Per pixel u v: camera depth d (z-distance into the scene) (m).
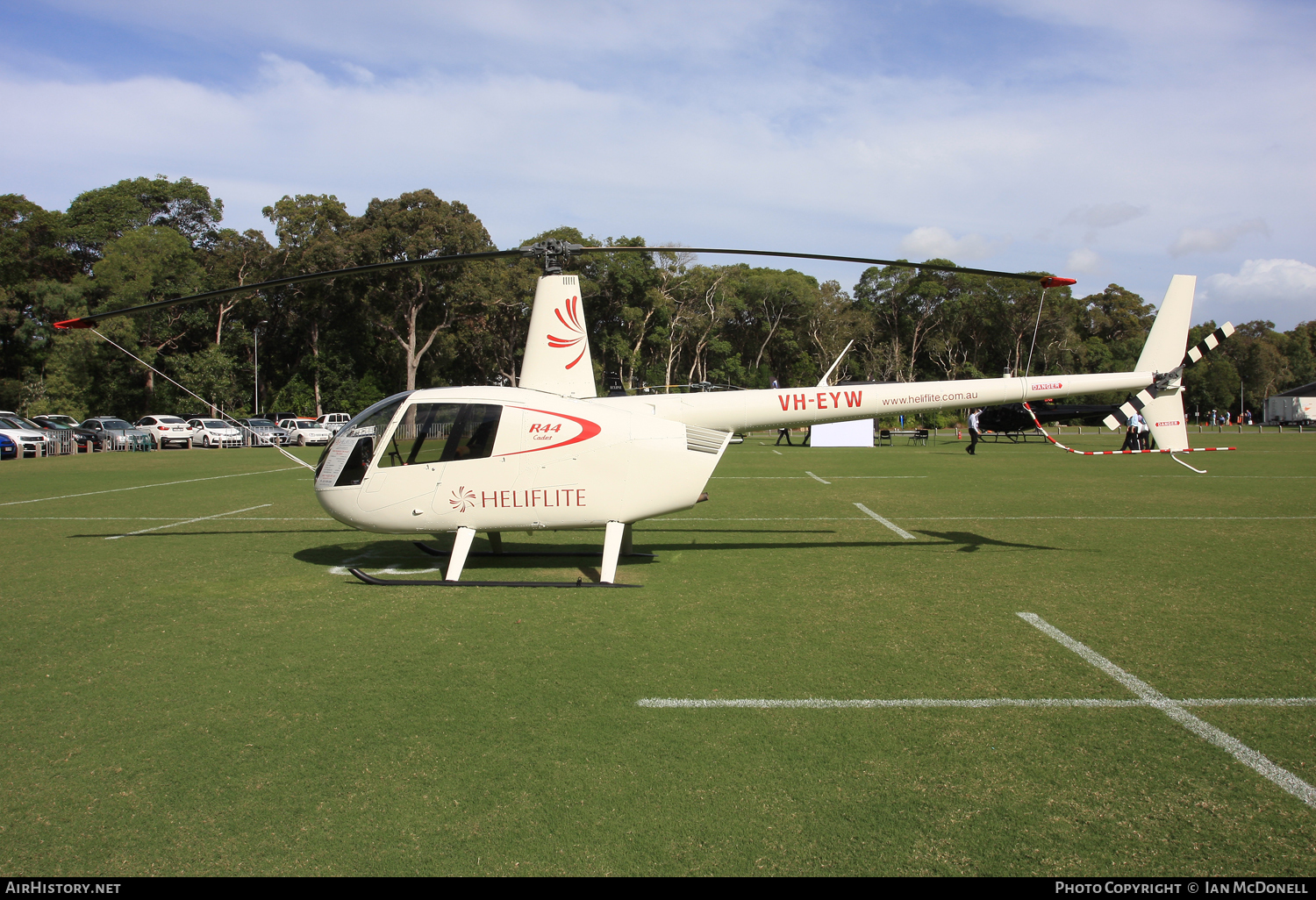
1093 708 4.20
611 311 63.78
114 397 47.78
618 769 3.54
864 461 23.16
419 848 2.93
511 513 7.30
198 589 7.10
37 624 5.96
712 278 69.31
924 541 9.43
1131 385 8.58
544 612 6.24
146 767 3.60
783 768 3.53
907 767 3.54
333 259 46.56
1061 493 14.45
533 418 7.30
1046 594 6.73
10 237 49.53
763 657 5.07
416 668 4.91
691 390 10.30
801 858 2.85
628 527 8.54
